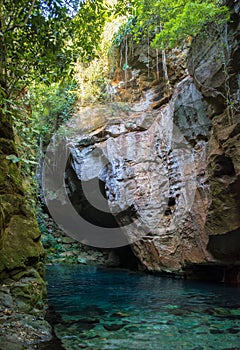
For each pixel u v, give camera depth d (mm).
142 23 7016
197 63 5844
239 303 4309
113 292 5219
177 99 6969
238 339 2797
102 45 9508
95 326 3127
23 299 3041
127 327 3129
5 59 3434
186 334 2928
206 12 4906
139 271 8516
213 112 5707
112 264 10586
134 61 8945
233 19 4848
